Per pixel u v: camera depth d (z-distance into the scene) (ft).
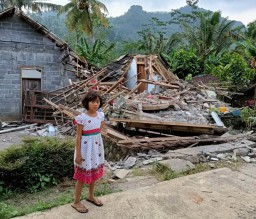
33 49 47.29
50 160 17.67
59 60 48.78
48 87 48.67
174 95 39.45
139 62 51.72
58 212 11.75
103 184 15.88
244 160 19.51
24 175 16.78
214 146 21.86
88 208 12.07
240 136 24.91
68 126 39.70
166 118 29.35
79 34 105.81
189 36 93.45
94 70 53.93
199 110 35.63
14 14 45.50
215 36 89.30
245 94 56.80
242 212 12.10
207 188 14.39
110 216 11.49
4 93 46.21
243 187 14.65
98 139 11.60
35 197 15.88
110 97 34.50
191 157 19.26
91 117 11.29
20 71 46.91
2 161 16.96
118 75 51.78
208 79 59.47
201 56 80.89
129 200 12.87
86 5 83.35
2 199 15.74
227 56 74.33
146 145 22.91
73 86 44.16
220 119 33.37
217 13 88.28
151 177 16.70
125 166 19.99
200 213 11.93
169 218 11.48
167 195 13.47
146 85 48.70
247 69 59.52
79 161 11.23
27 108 44.75
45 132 39.34
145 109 31.42
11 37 45.85
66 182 17.69
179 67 74.08
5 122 45.98
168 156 19.85
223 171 16.94
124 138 24.20
